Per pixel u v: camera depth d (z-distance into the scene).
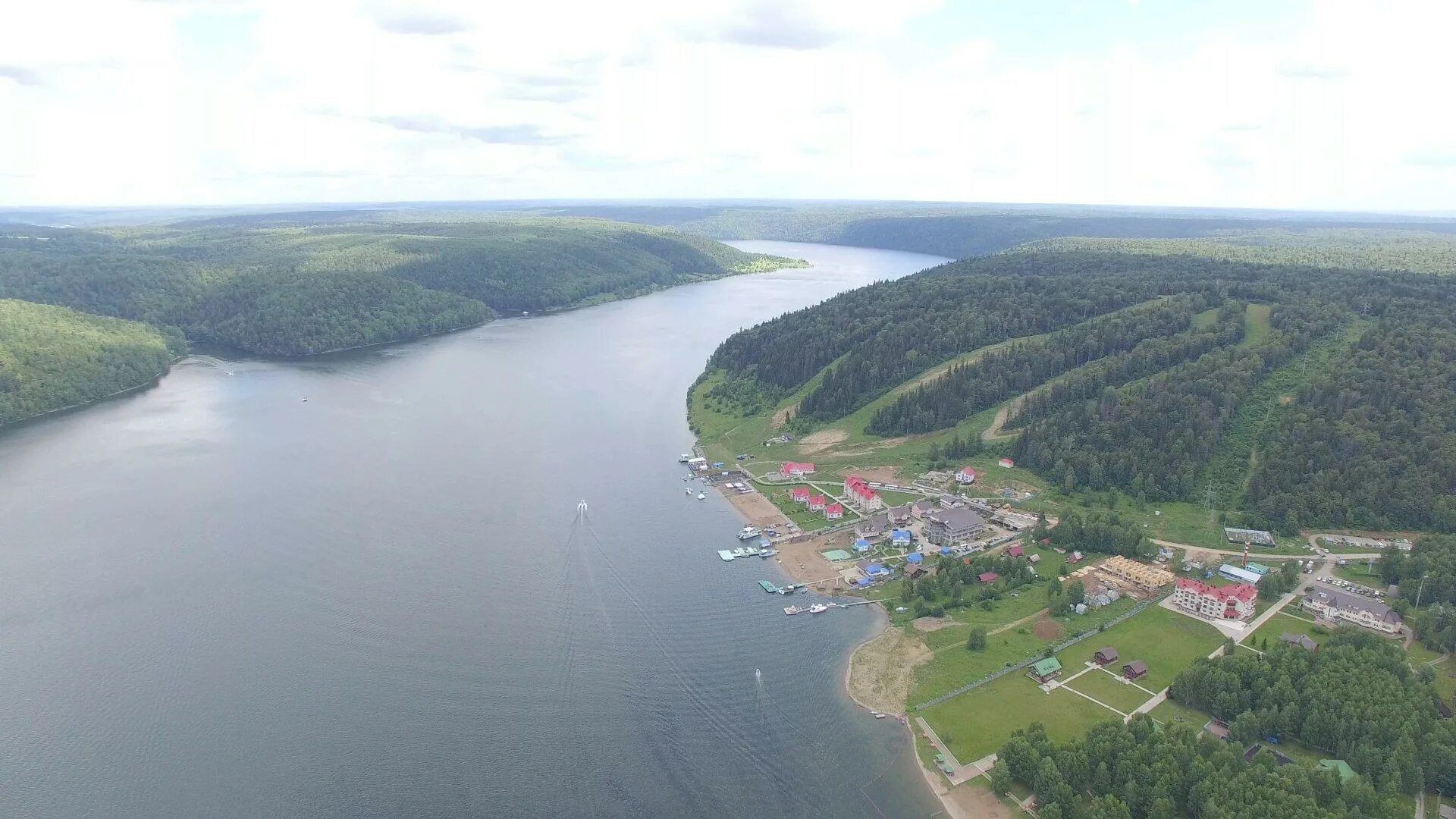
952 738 147.12
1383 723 133.38
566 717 152.88
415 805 131.25
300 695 157.38
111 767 138.88
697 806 132.62
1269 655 154.38
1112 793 126.31
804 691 162.12
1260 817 115.88
